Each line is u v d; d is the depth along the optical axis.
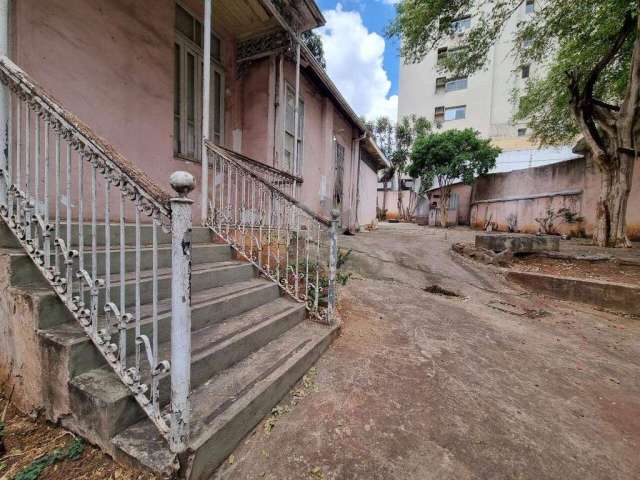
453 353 3.03
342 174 10.27
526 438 1.88
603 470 1.65
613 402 2.32
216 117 5.20
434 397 2.27
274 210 4.71
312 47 11.01
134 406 1.60
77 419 1.62
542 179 12.32
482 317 4.14
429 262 6.70
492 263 6.48
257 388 1.94
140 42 3.66
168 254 2.86
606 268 5.75
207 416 1.65
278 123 5.84
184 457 1.40
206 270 3.01
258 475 1.53
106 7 3.29
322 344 2.83
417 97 22.80
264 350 2.52
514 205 13.42
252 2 4.54
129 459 1.42
